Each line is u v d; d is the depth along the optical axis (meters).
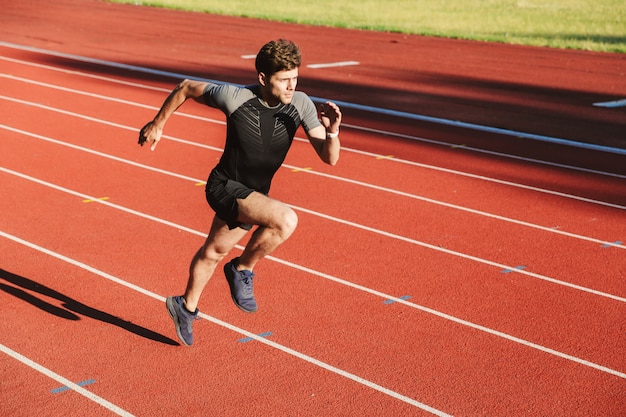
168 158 10.55
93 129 11.99
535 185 9.94
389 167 10.50
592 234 8.18
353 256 7.38
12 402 4.88
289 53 4.63
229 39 22.27
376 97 15.32
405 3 30.95
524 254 7.56
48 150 10.79
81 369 5.29
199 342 5.69
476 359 5.53
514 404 4.97
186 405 4.88
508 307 6.38
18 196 8.88
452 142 12.05
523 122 13.57
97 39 21.50
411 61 19.62
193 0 30.81
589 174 10.53
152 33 23.00
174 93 4.97
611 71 18.73
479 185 9.84
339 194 9.27
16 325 5.88
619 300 6.56
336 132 4.84
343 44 22.11
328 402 4.95
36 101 13.75
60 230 7.87
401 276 6.95
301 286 6.68
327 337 5.80
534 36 24.09
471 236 8.02
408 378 5.25
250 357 5.49
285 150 4.97
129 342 5.68
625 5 30.86
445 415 4.84
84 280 6.71
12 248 7.38
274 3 30.41
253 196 4.86
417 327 6.00
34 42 20.48
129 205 8.66
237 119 4.79
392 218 8.49
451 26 25.77
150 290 6.55
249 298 5.17
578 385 5.21
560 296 6.61
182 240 7.67
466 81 17.27
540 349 5.70
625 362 5.52
